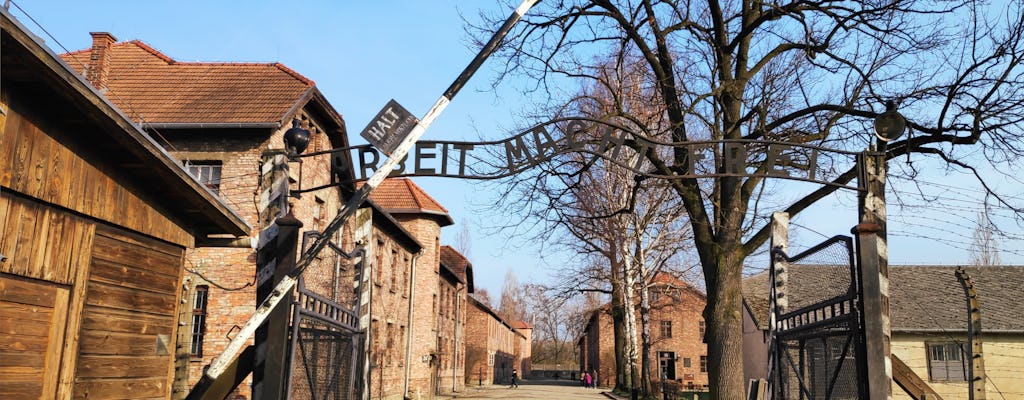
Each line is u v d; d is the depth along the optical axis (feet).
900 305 100.89
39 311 23.68
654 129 50.78
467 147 28.84
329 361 29.96
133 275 28.35
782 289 32.53
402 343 111.24
